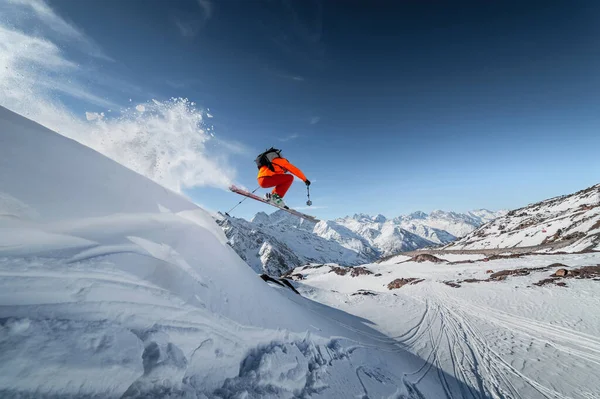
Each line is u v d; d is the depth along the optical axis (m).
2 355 1.45
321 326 6.76
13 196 2.16
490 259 34.81
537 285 15.76
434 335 10.24
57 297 1.96
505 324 10.75
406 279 28.75
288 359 4.00
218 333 3.21
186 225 4.06
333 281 38.66
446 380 6.46
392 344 8.91
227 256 4.78
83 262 2.27
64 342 1.75
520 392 5.89
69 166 2.82
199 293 3.31
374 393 4.62
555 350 7.90
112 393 1.78
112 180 3.27
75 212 2.59
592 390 5.84
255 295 4.79
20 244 2.02
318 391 3.85
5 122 2.47
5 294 1.73
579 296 12.46
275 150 6.45
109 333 2.04
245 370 3.28
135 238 3.01
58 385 1.57
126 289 2.44
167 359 2.25
